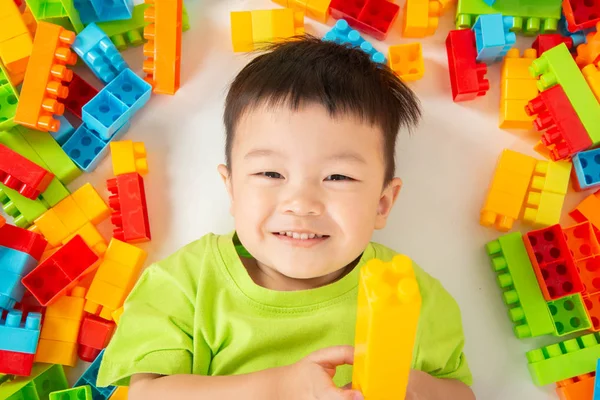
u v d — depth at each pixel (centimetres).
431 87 104
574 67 96
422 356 81
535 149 102
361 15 102
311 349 80
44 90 93
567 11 101
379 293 41
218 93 102
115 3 100
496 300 99
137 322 80
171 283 83
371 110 74
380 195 77
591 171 98
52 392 89
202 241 86
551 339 98
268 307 79
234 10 106
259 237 74
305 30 105
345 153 71
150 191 99
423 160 101
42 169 92
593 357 94
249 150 73
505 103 100
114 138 99
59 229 96
